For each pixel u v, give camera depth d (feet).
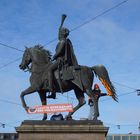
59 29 70.13
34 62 70.33
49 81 67.72
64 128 64.90
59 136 64.90
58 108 67.62
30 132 65.21
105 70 68.08
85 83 67.05
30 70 71.41
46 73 68.74
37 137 65.00
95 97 66.90
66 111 67.41
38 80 69.15
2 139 176.45
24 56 72.43
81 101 68.44
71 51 68.95
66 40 69.15
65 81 67.72
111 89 67.36
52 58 68.95
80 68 67.62
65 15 70.85
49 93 69.87
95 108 66.28
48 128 65.05
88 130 64.59
